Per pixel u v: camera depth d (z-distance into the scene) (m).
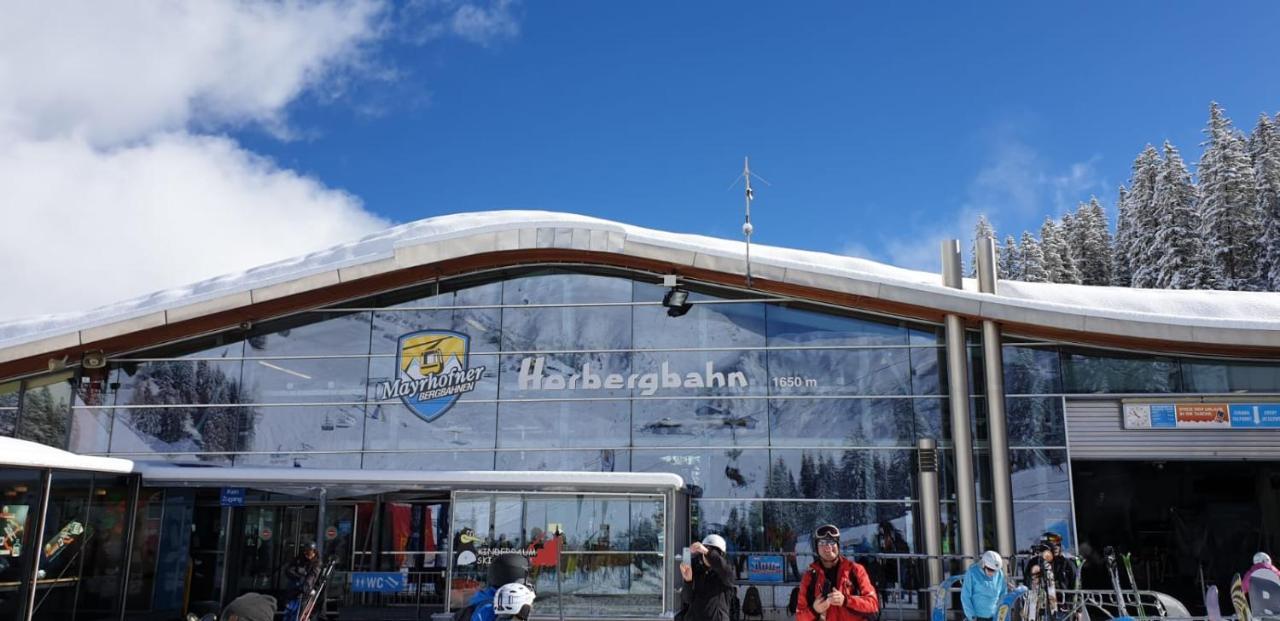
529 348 19.58
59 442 19.70
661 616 13.95
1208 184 51.62
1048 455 17.72
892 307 18.69
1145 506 24.47
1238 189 49.06
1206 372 17.89
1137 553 23.56
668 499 14.41
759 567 17.75
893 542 17.61
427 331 19.89
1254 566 9.77
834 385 18.59
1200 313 19.94
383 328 20.03
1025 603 11.20
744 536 17.98
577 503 14.56
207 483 15.37
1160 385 17.91
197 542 15.98
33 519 12.93
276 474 15.27
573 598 14.16
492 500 14.78
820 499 18.02
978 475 17.70
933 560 17.16
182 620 15.69
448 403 19.44
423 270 19.95
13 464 12.27
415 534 14.97
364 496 15.30
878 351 18.66
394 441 19.34
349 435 19.47
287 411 19.70
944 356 18.42
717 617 7.67
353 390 19.72
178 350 20.17
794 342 18.95
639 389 19.08
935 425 18.12
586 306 19.67
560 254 19.83
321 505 15.32
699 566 7.85
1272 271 45.97
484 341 19.70
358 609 14.80
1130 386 17.97
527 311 19.80
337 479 15.14
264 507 15.92
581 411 19.09
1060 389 18.05
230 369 20.02
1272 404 17.53
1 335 20.83
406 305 20.12
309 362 19.94
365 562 14.99
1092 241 67.38
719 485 18.33
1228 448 17.47
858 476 18.03
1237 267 48.12
